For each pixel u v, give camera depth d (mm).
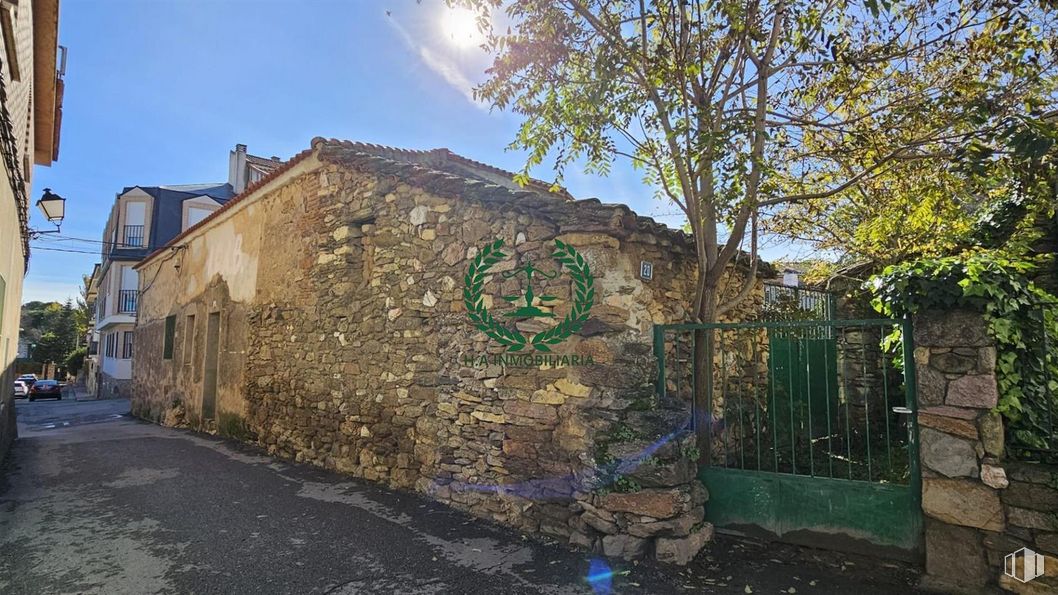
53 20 6910
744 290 5410
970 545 3383
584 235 4383
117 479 6617
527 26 5145
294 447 7691
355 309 6797
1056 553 3102
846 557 3873
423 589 3627
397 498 5605
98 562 4062
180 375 12086
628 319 4383
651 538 4004
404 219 6203
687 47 4805
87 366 41781
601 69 4758
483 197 5148
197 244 11898
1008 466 3299
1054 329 3592
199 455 8062
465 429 5254
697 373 4773
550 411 4547
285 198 8578
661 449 4043
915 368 3652
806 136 5551
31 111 7645
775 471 4242
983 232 5758
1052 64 4270
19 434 11508
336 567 3975
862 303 7922
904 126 4629
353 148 7746
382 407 6238
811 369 6129
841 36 4590
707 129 4738
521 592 3570
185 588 3643
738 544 4188
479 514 5027
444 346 5551
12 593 3547
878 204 6398
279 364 8273
